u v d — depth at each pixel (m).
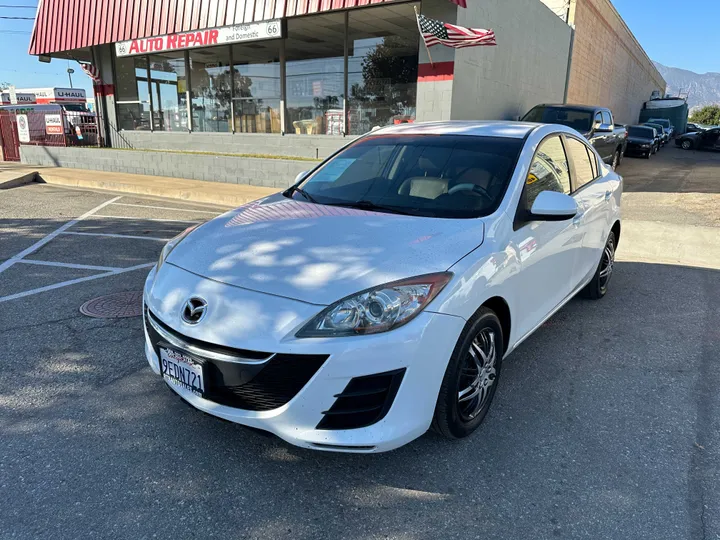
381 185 3.46
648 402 3.24
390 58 11.70
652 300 5.06
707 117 90.12
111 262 5.96
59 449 2.67
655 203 9.71
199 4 12.66
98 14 14.77
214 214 9.21
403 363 2.29
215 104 14.59
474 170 3.31
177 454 2.66
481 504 2.36
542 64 15.33
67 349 3.75
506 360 3.78
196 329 2.40
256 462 2.62
